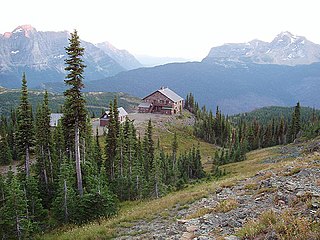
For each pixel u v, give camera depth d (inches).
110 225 905.5
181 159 3083.2
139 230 813.2
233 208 757.3
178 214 892.6
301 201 652.7
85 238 828.0
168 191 1846.7
